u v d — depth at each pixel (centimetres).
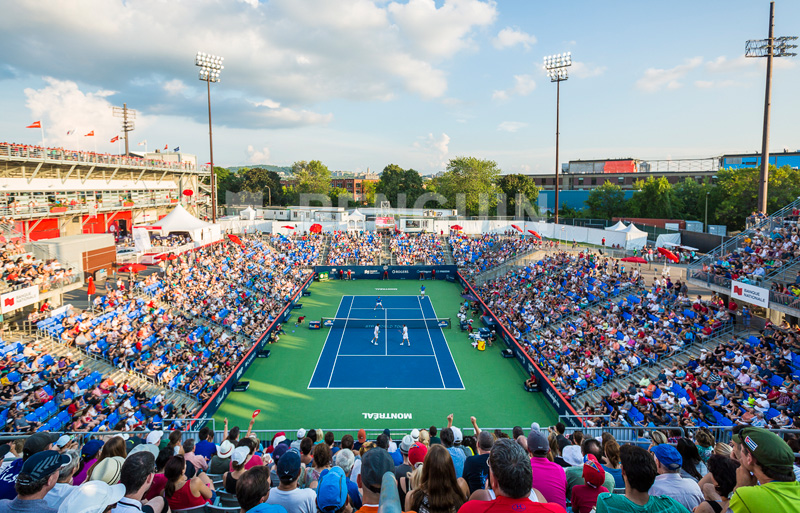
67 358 2609
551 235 7281
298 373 3359
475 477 683
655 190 7769
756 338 2503
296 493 588
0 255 3095
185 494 680
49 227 4866
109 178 5850
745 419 1873
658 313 3189
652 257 5056
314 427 2591
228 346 3400
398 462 1088
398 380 3244
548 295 4297
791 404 1927
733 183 6775
